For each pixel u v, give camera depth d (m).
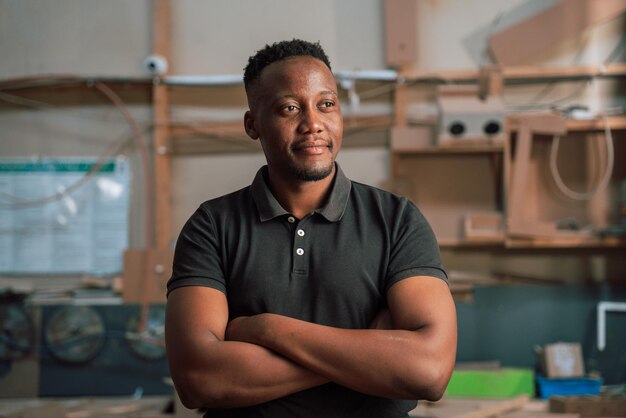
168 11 3.78
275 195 1.17
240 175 3.73
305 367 1.04
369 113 3.71
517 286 3.53
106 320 3.60
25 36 3.81
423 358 1.03
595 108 3.65
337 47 3.74
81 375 3.59
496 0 3.71
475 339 3.53
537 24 3.62
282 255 1.12
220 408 1.12
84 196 3.74
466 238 3.46
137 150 3.75
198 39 3.78
